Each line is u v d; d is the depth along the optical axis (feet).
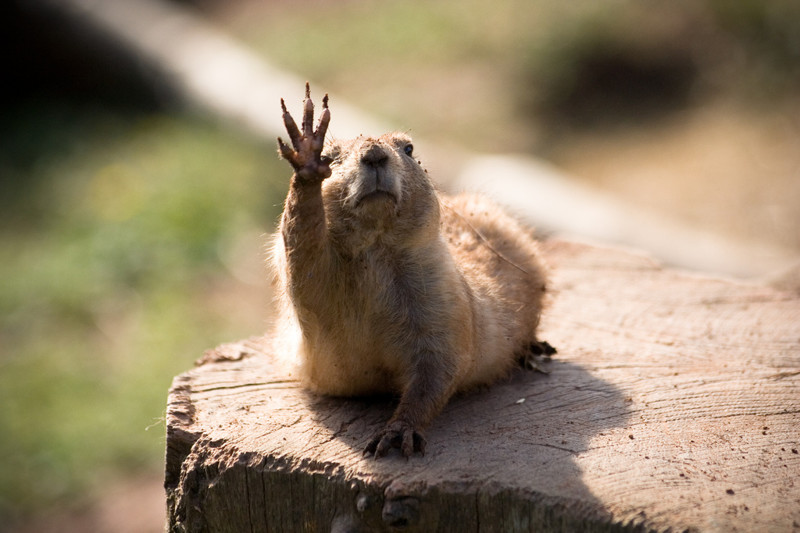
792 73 72.74
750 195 62.75
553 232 58.03
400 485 17.51
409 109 77.36
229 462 18.85
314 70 85.25
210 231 59.72
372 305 20.47
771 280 29.37
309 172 17.84
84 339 50.42
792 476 17.72
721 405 20.86
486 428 20.02
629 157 68.95
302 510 18.49
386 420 20.42
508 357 22.97
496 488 17.31
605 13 81.05
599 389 21.98
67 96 82.17
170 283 55.11
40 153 72.38
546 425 20.10
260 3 99.81
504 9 88.74
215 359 24.11
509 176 61.87
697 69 75.51
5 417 43.88
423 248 20.58
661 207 63.62
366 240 20.06
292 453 18.72
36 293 54.13
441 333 20.40
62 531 37.93
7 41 82.79
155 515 38.37
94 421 43.55
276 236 21.56
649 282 29.32
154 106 79.66
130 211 61.77
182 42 80.53
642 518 16.28
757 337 24.95
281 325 22.82
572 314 27.09
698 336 25.22
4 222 62.75
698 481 17.53
